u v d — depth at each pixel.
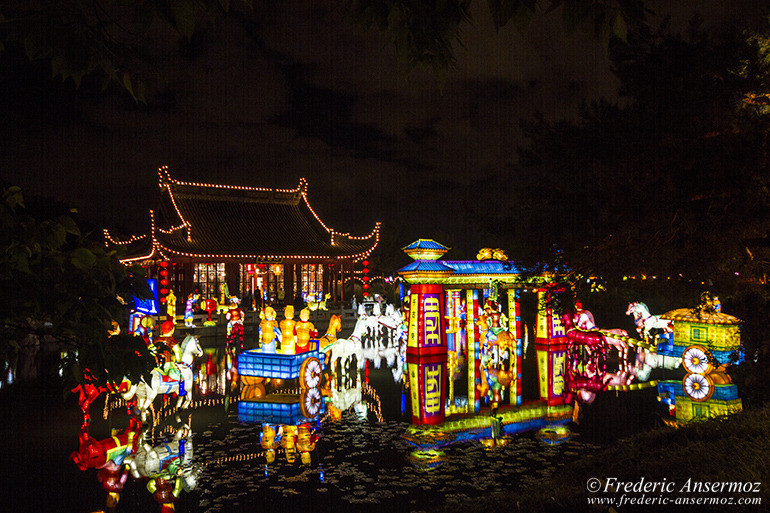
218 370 25.59
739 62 10.83
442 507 8.76
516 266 12.83
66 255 3.86
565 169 11.70
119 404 17.53
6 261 3.65
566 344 22.42
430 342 17.38
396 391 19.33
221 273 56.09
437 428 13.97
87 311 3.88
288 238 55.44
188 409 16.78
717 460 8.02
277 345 20.42
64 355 3.99
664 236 10.05
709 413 14.06
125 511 9.26
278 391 19.44
